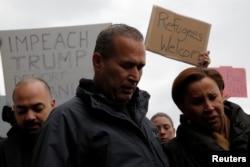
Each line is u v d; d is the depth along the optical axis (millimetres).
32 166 2227
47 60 4266
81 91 2334
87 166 2213
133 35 2277
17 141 2949
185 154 2549
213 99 2523
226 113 2643
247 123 2557
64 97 4207
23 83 2959
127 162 2207
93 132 2217
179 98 2609
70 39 4270
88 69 4211
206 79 2533
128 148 2230
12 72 4273
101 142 2203
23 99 2900
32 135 2914
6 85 4258
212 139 2514
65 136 2209
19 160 2893
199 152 2516
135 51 2248
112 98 2311
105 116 2275
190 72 2562
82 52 4242
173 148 2590
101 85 2326
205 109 2510
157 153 2428
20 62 4277
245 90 3865
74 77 4219
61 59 4254
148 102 2559
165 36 3924
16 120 2979
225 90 3834
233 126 2564
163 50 3916
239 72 3881
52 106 3111
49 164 2129
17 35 4301
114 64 2252
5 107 3311
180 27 3959
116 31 2283
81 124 2238
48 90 3027
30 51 4285
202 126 2566
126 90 2279
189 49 3961
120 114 2299
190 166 2512
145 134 2422
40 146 2213
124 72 2250
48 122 2250
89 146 2203
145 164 2260
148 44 3900
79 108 2291
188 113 2574
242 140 2498
